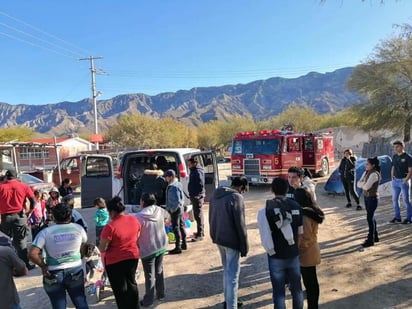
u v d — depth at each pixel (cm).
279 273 427
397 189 916
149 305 538
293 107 7325
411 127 3666
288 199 438
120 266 471
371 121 3725
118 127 6147
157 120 6700
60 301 423
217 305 531
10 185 727
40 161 2777
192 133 7531
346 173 1133
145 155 898
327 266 657
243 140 1770
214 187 1035
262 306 518
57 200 866
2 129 5697
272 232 427
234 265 479
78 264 432
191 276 646
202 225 866
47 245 419
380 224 923
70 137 4944
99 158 934
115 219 481
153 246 534
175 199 760
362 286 566
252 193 1623
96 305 549
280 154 1681
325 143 2075
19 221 731
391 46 3522
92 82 3988
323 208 1178
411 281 572
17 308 411
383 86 3566
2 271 398
